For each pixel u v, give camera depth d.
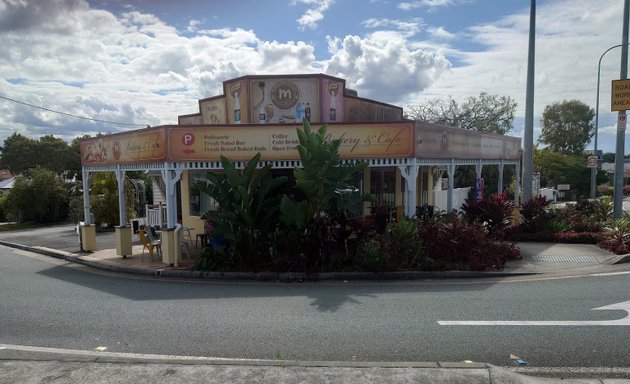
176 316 6.96
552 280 9.13
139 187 26.52
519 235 13.79
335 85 15.23
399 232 10.14
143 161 12.16
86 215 14.77
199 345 5.62
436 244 10.31
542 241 13.61
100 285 9.66
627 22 15.14
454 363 4.56
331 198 10.38
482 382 4.11
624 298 7.54
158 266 11.18
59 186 30.27
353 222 10.38
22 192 28.89
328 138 11.77
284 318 6.71
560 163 45.88
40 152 46.53
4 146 50.50
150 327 6.42
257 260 10.50
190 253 12.83
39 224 29.38
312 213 10.34
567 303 7.27
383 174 16.12
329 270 9.88
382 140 11.77
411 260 10.01
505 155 18.88
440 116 35.62
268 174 11.62
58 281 10.24
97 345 5.72
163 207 17.47
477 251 10.22
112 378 4.23
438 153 13.05
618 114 15.17
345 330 6.08
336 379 4.17
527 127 15.85
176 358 5.14
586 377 4.59
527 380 4.21
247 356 5.22
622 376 4.61
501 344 5.47
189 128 11.51
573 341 5.54
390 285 9.00
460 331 5.96
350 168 10.35
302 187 10.02
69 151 47.28
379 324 6.32
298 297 8.07
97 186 23.77
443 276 9.62
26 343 5.85
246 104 14.65
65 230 24.02
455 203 22.03
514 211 15.47
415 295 8.04
